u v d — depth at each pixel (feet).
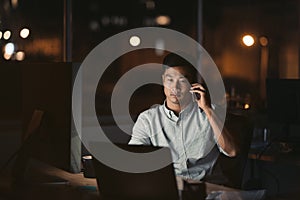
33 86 8.47
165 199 6.51
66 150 8.37
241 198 7.30
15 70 10.44
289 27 18.61
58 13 15.05
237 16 18.47
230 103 16.87
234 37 18.15
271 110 12.83
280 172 12.48
